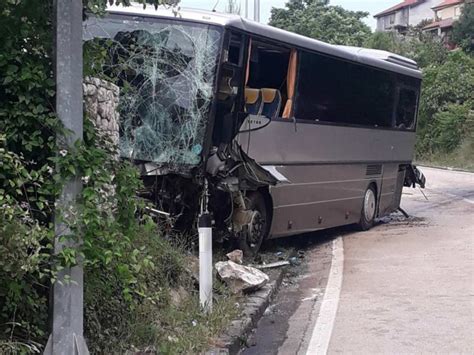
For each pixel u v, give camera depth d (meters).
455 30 63.78
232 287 8.73
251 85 11.09
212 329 7.04
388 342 7.10
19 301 4.90
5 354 4.58
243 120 10.11
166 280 7.57
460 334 7.28
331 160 13.29
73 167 4.83
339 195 13.97
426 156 44.59
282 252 12.40
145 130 9.55
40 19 5.21
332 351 6.90
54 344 4.78
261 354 6.96
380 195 16.53
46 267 4.80
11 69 4.98
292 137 11.72
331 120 13.12
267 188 11.15
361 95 14.52
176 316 6.99
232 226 10.27
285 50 11.42
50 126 4.90
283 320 8.29
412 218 18.08
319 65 12.42
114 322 6.16
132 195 5.46
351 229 15.81
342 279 10.32
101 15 5.57
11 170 4.77
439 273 10.35
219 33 9.67
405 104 17.64
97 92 7.05
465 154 41.97
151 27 9.74
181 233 9.59
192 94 9.55
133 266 5.44
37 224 4.68
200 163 9.42
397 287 9.56
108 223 5.07
